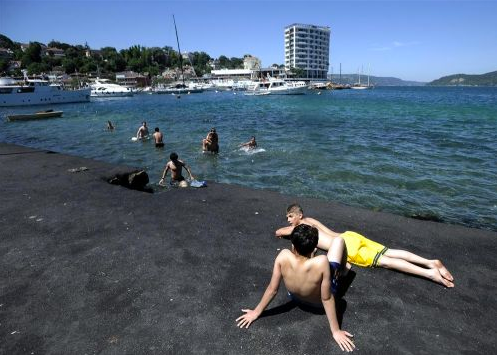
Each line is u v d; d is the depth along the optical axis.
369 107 42.19
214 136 14.56
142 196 7.34
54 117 32.53
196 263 4.54
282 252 3.36
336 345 3.11
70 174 9.21
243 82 119.56
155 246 5.02
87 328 3.36
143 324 3.40
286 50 175.38
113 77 140.25
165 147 16.47
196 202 6.91
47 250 4.94
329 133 20.34
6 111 42.31
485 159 13.17
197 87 111.19
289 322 3.40
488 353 3.05
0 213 6.41
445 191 9.59
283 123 25.86
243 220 5.97
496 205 8.58
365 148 15.44
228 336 3.23
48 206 6.74
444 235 5.39
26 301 3.80
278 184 10.32
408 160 13.08
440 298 3.82
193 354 3.02
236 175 11.36
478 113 32.06
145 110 40.97
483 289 3.99
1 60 129.00
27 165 10.43
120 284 4.08
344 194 9.38
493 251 4.88
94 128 24.39
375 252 4.39
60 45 191.00
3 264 4.58
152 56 176.25
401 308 3.64
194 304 3.70
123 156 14.78
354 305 3.68
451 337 3.24
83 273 4.32
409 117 29.38
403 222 5.90
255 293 3.89
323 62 179.50
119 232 5.51
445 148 15.38
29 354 3.04
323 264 3.14
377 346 3.11
